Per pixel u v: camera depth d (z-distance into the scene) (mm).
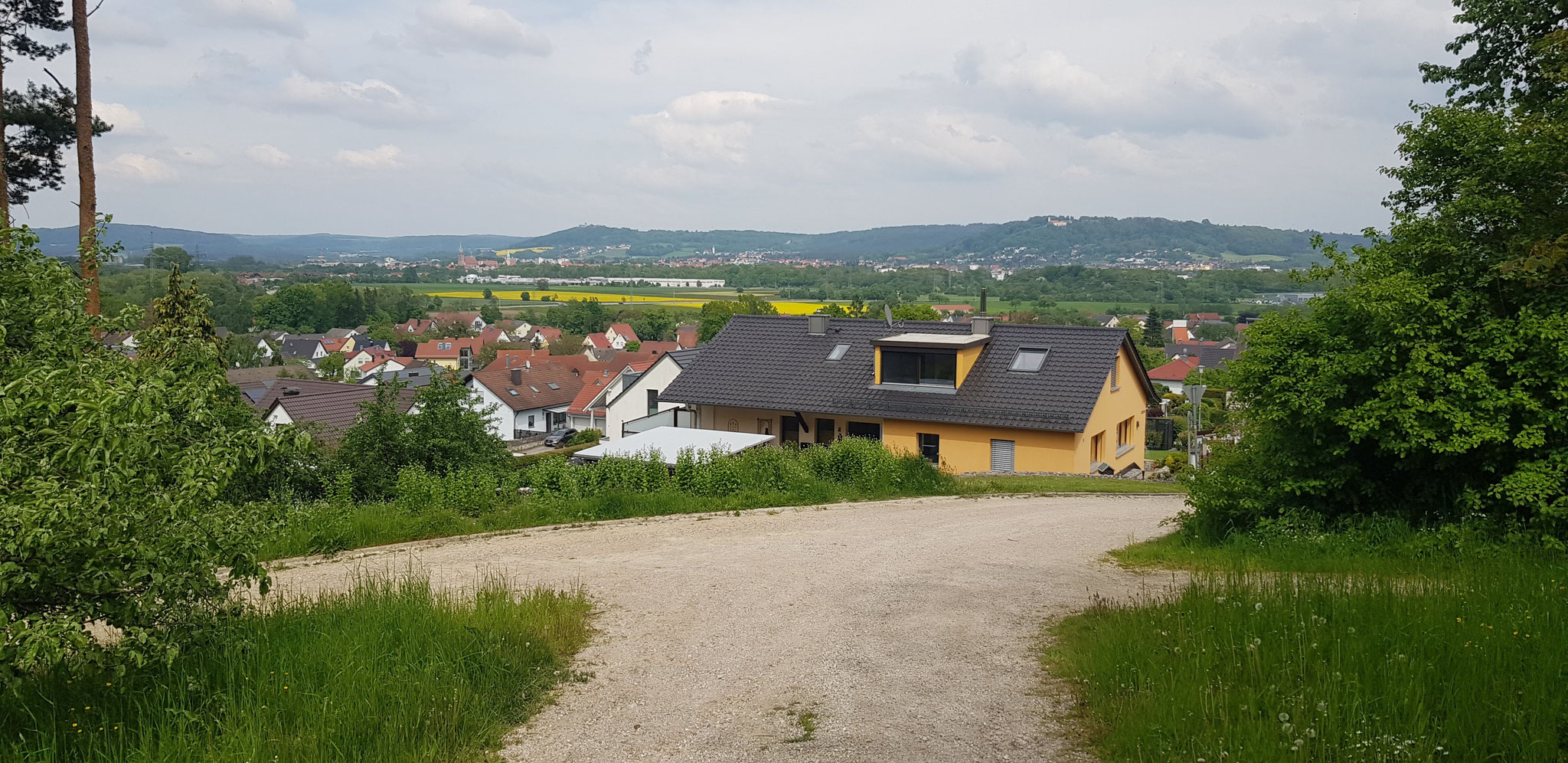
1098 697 6336
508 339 143500
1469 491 11023
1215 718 5453
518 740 6066
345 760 5512
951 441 29656
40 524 4719
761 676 7332
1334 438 12172
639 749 5898
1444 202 12438
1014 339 31969
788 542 13758
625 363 84062
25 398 5105
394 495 18016
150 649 5570
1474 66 14234
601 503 16562
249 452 5770
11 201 20016
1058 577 11094
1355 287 12008
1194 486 13641
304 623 7680
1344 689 5527
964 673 7273
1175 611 7699
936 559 12383
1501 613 6816
